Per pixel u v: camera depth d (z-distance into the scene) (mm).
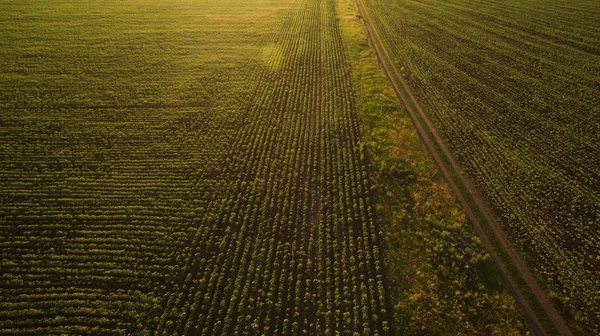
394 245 23859
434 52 49812
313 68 47188
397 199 27188
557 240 23484
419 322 19750
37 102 40656
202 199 27938
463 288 21094
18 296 21547
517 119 34938
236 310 20969
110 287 22141
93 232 25312
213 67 48438
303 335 19547
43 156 32562
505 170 28828
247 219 26094
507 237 23875
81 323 20375
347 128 35188
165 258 23703
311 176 29625
